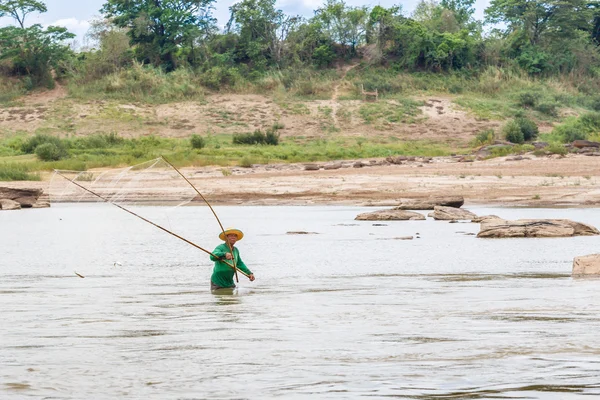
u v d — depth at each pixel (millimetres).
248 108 160875
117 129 150500
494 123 154750
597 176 78375
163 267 27547
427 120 155125
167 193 74125
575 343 12164
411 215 49875
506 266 25203
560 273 23047
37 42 176875
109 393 9594
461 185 73062
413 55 181625
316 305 17203
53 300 18984
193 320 15344
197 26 195125
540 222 36562
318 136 148500
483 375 10203
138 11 196375
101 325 14859
